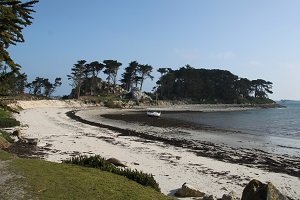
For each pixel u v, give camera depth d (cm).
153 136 4394
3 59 1030
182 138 4512
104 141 3659
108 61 15238
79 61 14250
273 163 2975
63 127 4853
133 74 16438
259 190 1388
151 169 2369
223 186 2052
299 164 3003
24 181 1354
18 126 4481
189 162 2722
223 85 18188
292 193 2052
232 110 14938
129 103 13762
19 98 9956
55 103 11119
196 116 9988
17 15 1024
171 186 1953
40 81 15225
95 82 15525
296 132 6225
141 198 1290
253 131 6109
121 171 1639
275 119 9900
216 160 2911
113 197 1264
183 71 17412
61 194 1250
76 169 1584
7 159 1684
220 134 5225
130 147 3334
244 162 2925
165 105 15025
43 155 2634
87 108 11256
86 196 1249
